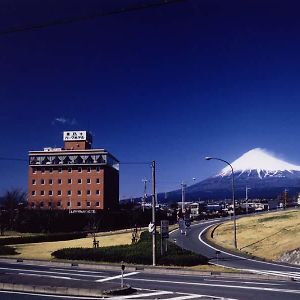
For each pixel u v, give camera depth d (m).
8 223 103.12
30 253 62.66
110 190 139.50
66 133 140.00
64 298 26.64
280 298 26.34
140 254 48.59
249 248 63.16
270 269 42.53
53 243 77.44
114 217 114.19
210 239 74.56
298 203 174.12
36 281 31.78
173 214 131.75
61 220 103.75
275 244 61.75
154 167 48.44
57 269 43.69
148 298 26.27
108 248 55.34
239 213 134.12
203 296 26.92
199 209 164.50
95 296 27.39
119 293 27.58
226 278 36.50
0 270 42.62
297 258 48.12
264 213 116.69
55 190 131.75
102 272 40.97
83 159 131.38
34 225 101.88
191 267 44.59
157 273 40.47
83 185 130.75
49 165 132.25
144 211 120.12
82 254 51.75
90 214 108.69
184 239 74.88
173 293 28.12
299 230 69.19
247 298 26.36
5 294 28.20
